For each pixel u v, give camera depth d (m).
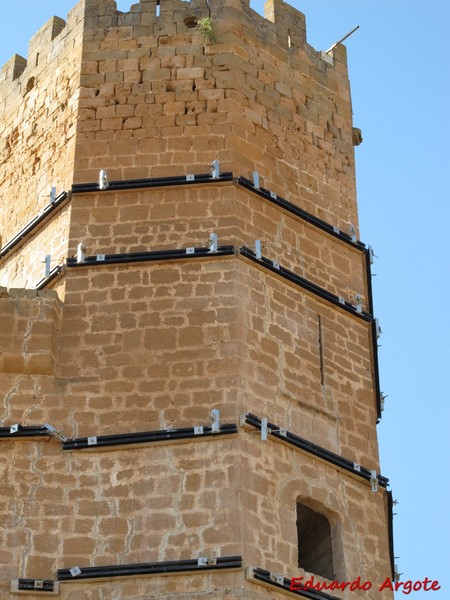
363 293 31.80
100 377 28.33
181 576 25.80
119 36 33.38
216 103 32.19
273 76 33.56
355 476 28.70
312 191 32.53
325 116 34.09
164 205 30.64
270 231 30.92
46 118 33.47
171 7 33.66
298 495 27.50
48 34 34.97
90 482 27.02
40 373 28.36
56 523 26.58
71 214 30.67
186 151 31.42
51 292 29.16
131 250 30.00
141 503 26.70
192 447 27.22
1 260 32.19
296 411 28.70
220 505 26.48
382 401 30.81
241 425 27.38
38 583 25.77
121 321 29.03
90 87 32.66
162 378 28.23
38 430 27.50
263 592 25.80
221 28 33.31
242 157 31.55
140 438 27.31
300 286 30.42
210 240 30.00
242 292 29.39
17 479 27.08
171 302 29.20
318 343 30.08
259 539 26.33
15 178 33.50
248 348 28.70
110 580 25.88
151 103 32.22
